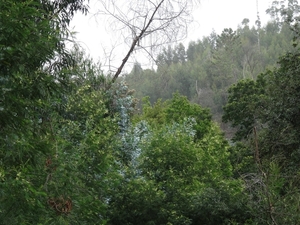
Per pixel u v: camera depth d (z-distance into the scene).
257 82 28.61
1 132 5.39
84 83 13.62
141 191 11.43
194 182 13.22
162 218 11.35
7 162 5.63
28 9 5.38
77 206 6.91
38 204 5.29
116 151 12.42
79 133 10.05
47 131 7.20
